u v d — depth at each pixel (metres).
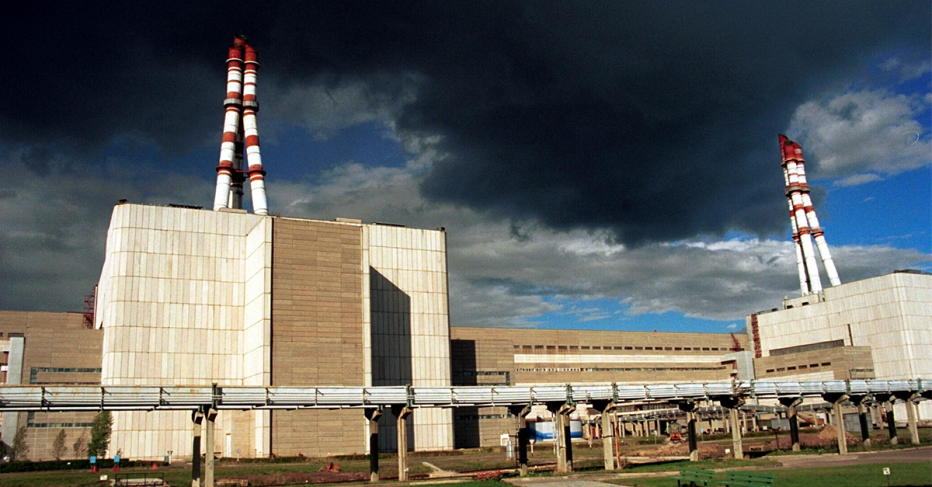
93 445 96.75
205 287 106.88
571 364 166.50
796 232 188.75
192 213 108.50
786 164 192.50
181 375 102.88
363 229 107.19
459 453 102.06
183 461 95.00
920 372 150.62
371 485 50.88
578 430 128.88
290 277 101.00
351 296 104.00
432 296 116.69
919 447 74.38
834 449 73.19
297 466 79.12
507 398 57.44
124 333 101.06
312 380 98.81
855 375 152.50
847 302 164.50
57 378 109.12
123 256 103.19
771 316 182.50
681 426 129.88
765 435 109.81
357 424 100.44
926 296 156.50
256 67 135.50
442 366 114.56
